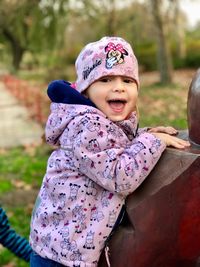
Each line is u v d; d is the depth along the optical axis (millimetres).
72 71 22094
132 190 1324
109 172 1311
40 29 14391
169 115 10555
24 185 5762
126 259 1364
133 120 1435
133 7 18000
